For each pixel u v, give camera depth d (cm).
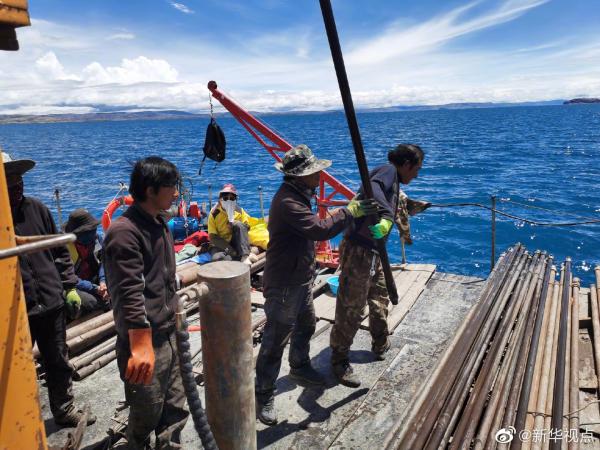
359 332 438
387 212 321
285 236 296
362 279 332
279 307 301
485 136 6612
